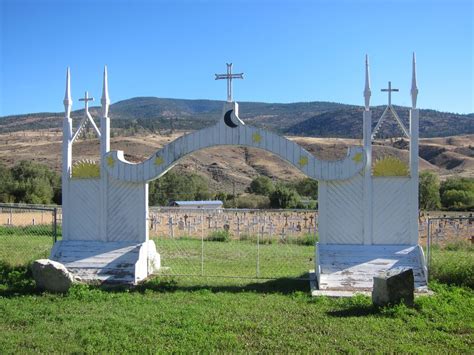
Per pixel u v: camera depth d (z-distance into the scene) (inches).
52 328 419.8
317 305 499.5
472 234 1251.2
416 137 605.6
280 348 371.9
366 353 362.0
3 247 919.0
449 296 523.2
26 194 2258.9
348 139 4503.0
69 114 676.1
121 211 658.8
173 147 637.3
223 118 627.8
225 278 647.8
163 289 578.6
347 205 617.3
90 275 621.6
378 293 478.9
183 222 1446.9
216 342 381.4
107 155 653.9
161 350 362.6
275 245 1005.2
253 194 2637.8
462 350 367.6
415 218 604.4
